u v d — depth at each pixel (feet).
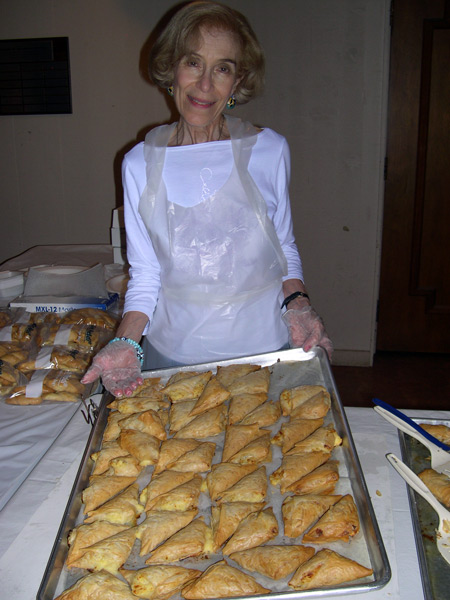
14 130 10.02
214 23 3.31
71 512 2.66
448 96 9.14
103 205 10.34
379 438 3.29
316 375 3.84
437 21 8.79
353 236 9.75
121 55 9.46
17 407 3.98
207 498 2.92
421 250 9.98
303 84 9.09
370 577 2.29
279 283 4.22
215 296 3.98
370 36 8.75
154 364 4.30
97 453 3.16
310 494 2.79
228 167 3.75
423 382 9.71
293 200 9.69
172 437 3.39
